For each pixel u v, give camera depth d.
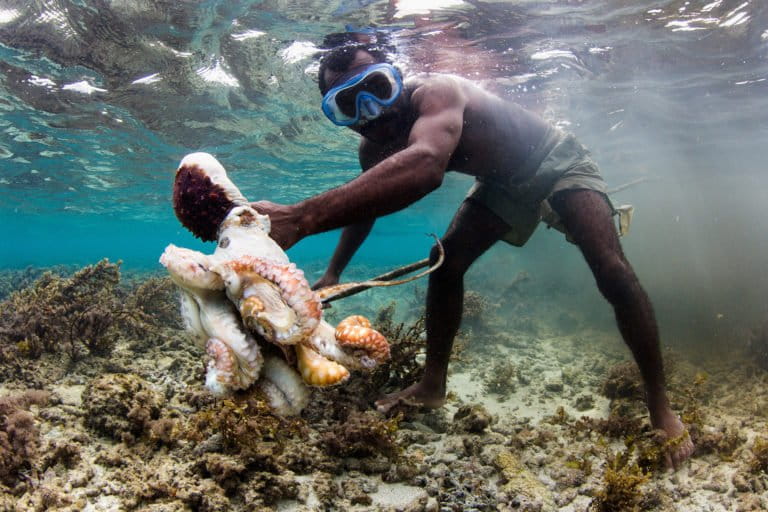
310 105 3.41
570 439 1.54
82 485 1.08
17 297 2.50
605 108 4.00
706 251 21.16
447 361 1.60
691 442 1.41
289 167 5.59
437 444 1.43
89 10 2.14
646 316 1.39
